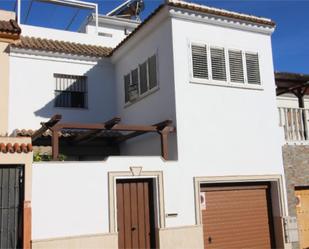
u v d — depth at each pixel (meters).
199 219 11.52
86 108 15.40
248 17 13.20
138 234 10.98
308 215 13.88
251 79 13.30
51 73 14.95
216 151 12.16
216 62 12.74
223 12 12.72
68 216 9.90
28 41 15.29
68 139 13.70
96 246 10.08
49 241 9.53
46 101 14.71
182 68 12.07
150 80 13.27
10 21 14.12
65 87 15.25
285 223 12.85
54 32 17.38
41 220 9.58
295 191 13.79
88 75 15.65
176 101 11.77
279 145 13.38
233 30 13.27
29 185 9.55
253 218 12.79
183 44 12.23
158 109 12.67
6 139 9.79
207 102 12.30
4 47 13.68
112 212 10.45
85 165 10.30
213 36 12.84
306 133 14.28
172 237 11.03
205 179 11.82
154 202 11.22
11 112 13.97
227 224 12.25
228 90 12.76
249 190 12.91
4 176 9.58
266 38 13.95
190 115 11.94
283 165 13.34
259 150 12.95
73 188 10.06
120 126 11.23
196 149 11.85
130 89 14.12
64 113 14.95
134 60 14.48
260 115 13.23
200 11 12.34
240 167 12.48
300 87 16.56
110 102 15.90
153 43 13.20
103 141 14.98
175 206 11.25
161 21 12.62
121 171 10.74
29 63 14.61
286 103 19.05
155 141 12.70
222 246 12.01
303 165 13.80
